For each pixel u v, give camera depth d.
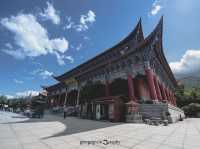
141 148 7.22
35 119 24.72
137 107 22.77
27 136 10.01
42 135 10.47
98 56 42.59
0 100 102.50
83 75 44.12
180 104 62.53
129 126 15.98
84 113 30.48
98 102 25.84
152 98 24.22
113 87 35.34
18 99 95.56
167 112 20.92
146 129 13.84
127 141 8.70
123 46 35.69
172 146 7.65
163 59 36.03
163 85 37.59
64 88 56.66
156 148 7.23
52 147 7.28
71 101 50.88
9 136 9.82
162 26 30.53
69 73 56.19
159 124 18.16
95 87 38.47
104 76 36.12
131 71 29.31
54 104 60.88
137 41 34.69
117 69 32.75
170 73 45.03
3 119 22.14
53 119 25.86
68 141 8.61
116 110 22.11
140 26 33.47
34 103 35.03
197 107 50.44
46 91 70.31
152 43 28.38
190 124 20.69
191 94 63.31
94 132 11.88
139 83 32.72
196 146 7.69
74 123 19.03
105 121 22.44
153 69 29.28
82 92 43.16
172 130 13.55
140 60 28.28
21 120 21.94
